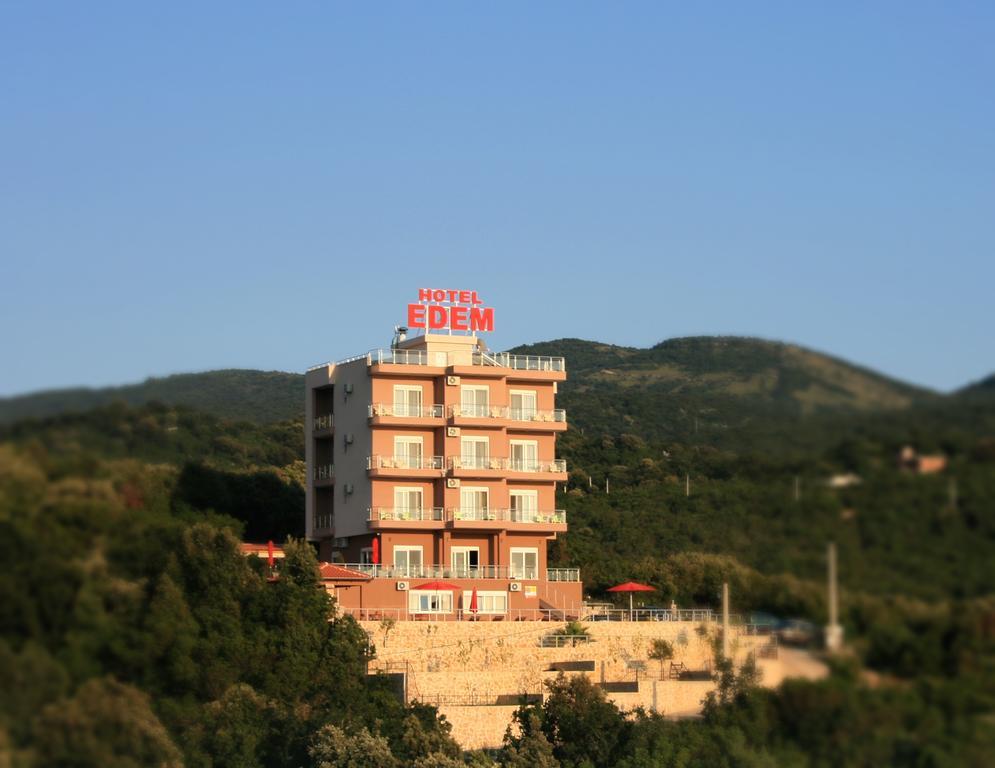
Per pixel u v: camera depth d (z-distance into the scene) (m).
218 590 90.38
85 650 34.69
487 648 113.12
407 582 123.62
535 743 86.81
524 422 133.88
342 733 87.50
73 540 35.22
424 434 132.12
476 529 130.50
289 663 94.88
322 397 140.88
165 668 39.09
